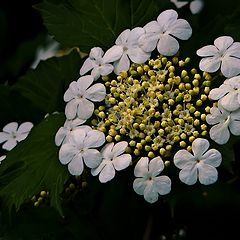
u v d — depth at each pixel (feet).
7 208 2.00
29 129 2.09
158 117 1.92
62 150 1.93
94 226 2.12
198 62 2.00
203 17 2.17
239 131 1.87
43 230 2.06
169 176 1.97
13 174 1.97
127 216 2.15
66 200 2.03
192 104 1.92
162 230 2.17
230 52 1.91
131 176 2.10
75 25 2.04
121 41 1.96
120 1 2.02
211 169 1.87
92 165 1.91
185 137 1.90
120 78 1.94
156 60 1.94
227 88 1.88
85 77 1.96
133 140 1.92
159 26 1.94
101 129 1.93
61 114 2.00
